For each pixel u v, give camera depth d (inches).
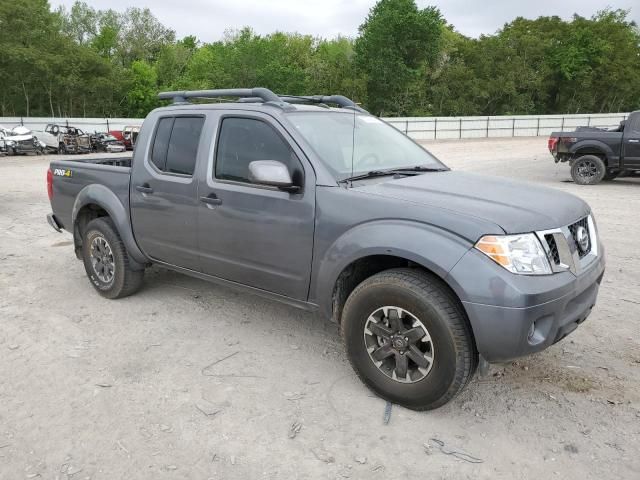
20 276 227.3
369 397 129.0
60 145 1036.5
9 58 1738.4
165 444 111.2
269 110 146.9
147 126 177.8
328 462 105.5
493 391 132.1
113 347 157.5
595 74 2536.9
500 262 107.0
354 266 131.6
